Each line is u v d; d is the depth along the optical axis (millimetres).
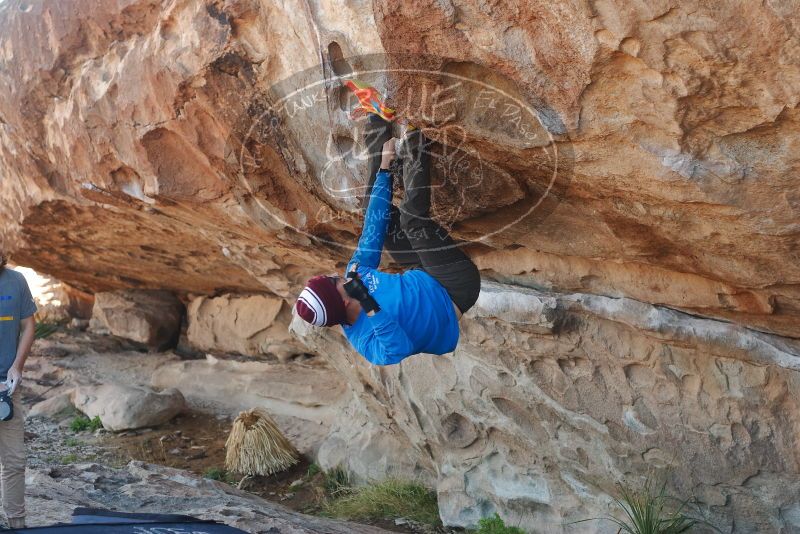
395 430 6676
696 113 2371
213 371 9766
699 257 3355
